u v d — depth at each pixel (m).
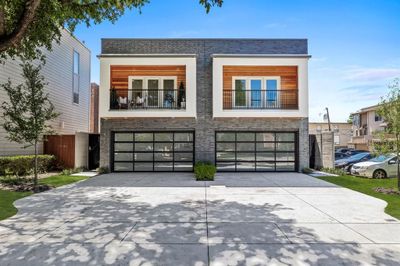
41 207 7.04
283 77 15.17
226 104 14.91
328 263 3.81
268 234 5.00
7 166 11.82
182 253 4.15
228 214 6.38
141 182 11.27
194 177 12.77
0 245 4.47
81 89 20.02
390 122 9.11
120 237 4.83
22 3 6.80
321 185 10.50
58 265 3.75
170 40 14.96
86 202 7.61
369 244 4.51
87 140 16.11
